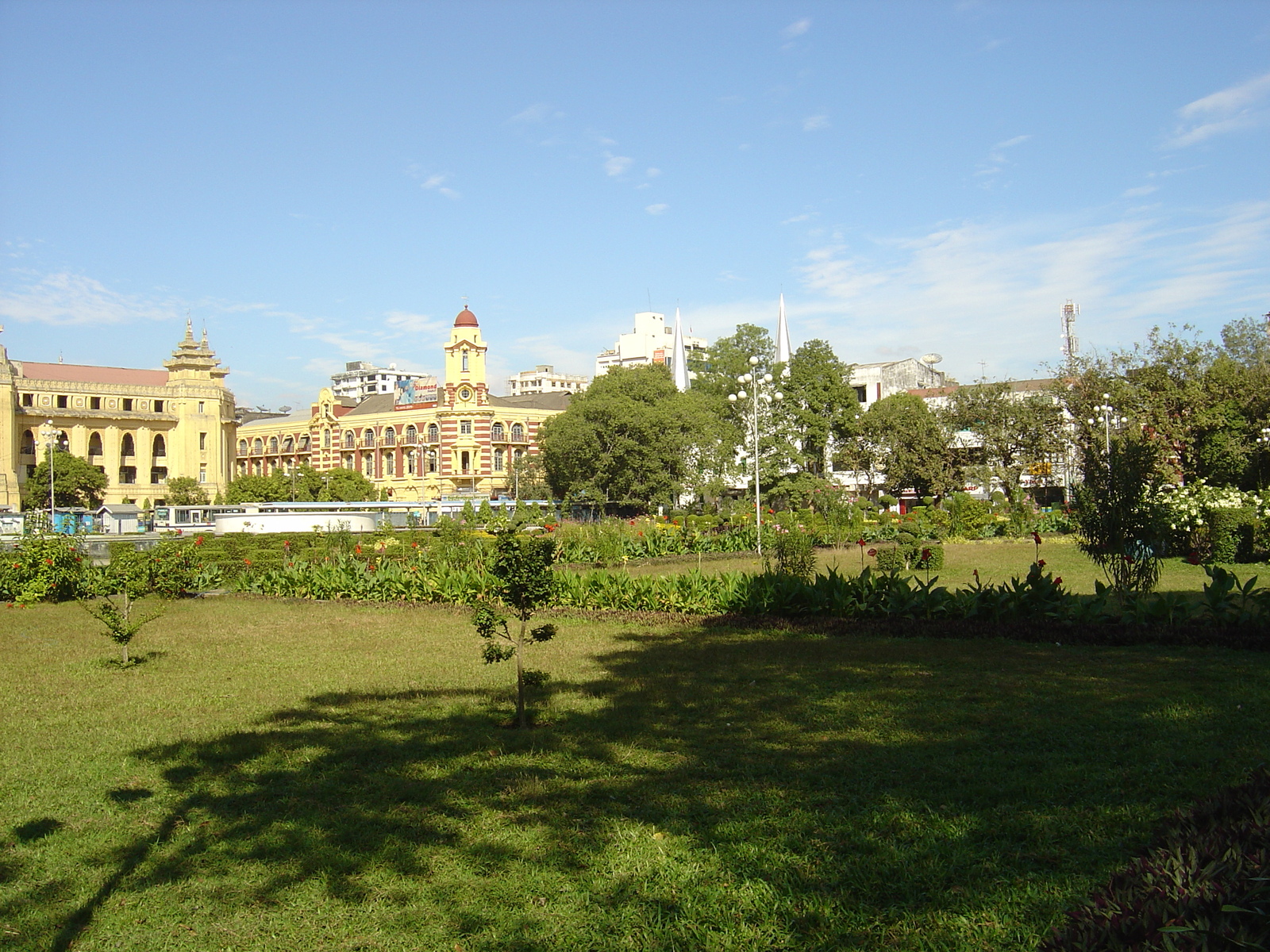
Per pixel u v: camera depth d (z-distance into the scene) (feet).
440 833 23.39
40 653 53.57
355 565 80.94
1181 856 15.31
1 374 304.91
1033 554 108.06
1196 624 48.83
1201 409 153.89
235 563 98.99
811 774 26.91
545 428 224.74
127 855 22.61
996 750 28.68
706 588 63.31
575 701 37.76
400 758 30.12
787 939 17.62
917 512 150.61
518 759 29.55
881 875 20.06
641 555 114.62
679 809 24.43
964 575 87.10
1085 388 166.81
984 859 20.53
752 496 204.64
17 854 22.74
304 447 328.29
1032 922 17.58
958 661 43.83
